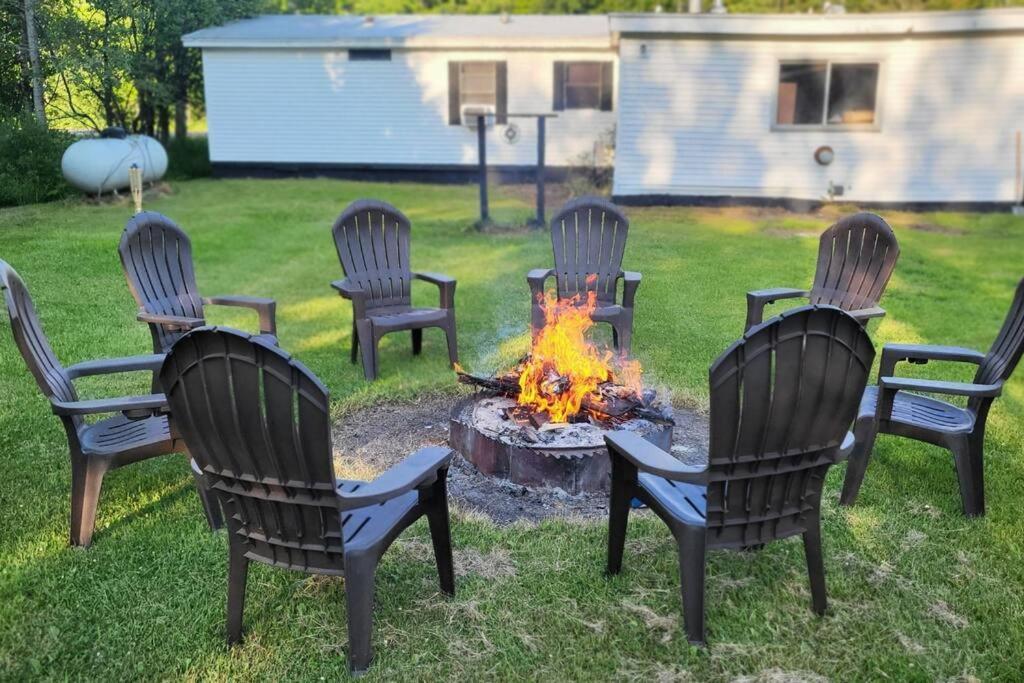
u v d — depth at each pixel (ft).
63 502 9.69
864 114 34.01
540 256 25.90
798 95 34.12
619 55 34.01
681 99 34.40
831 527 9.25
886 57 33.09
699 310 18.45
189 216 28.66
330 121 44.19
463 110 43.50
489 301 20.54
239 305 13.35
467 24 47.11
